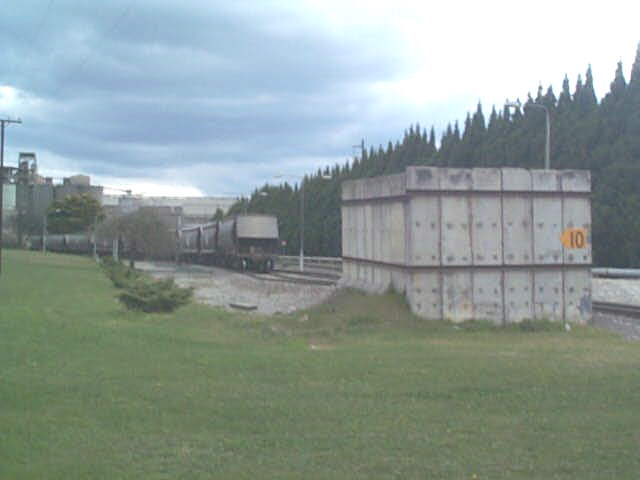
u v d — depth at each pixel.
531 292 20.81
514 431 8.22
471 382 10.89
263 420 8.66
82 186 132.00
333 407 9.30
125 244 78.06
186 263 90.25
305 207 90.50
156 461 7.10
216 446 7.62
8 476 6.56
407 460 7.16
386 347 15.65
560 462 7.09
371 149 83.38
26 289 33.38
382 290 22.48
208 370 11.77
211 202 166.25
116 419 8.58
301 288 39.94
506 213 20.70
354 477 6.68
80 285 39.50
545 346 16.61
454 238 20.36
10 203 124.81
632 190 48.94
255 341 16.56
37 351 13.16
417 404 9.52
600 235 48.34
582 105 59.06
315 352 14.29
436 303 20.20
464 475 6.73
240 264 66.88
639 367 12.52
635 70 54.56
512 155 58.59
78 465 6.91
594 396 9.99
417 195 20.17
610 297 31.55
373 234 23.70
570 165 53.22
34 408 8.98
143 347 14.26
